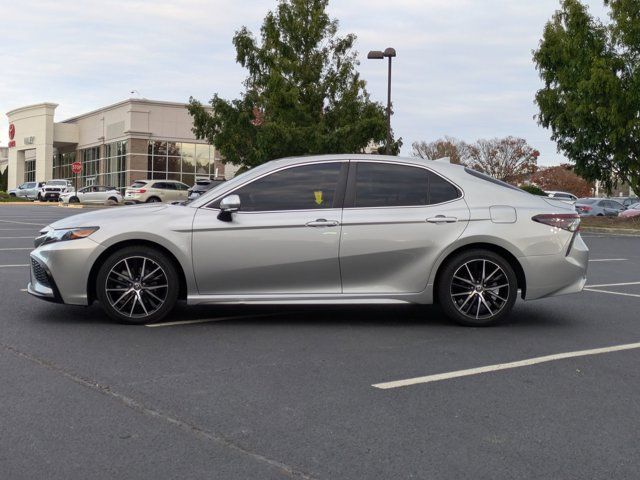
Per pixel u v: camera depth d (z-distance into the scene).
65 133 66.69
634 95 23.78
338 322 6.88
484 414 4.16
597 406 4.34
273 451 3.56
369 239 6.51
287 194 6.62
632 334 6.51
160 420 4.00
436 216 6.59
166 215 6.55
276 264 6.48
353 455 3.52
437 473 3.32
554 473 3.33
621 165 25.67
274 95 28.03
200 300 6.52
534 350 5.82
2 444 3.62
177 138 57.47
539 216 6.71
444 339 6.19
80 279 6.42
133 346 5.76
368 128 28.41
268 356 5.50
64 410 4.14
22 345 5.73
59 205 44.09
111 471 3.30
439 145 69.12
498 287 6.68
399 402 4.38
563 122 25.86
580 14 25.27
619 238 20.80
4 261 11.55
